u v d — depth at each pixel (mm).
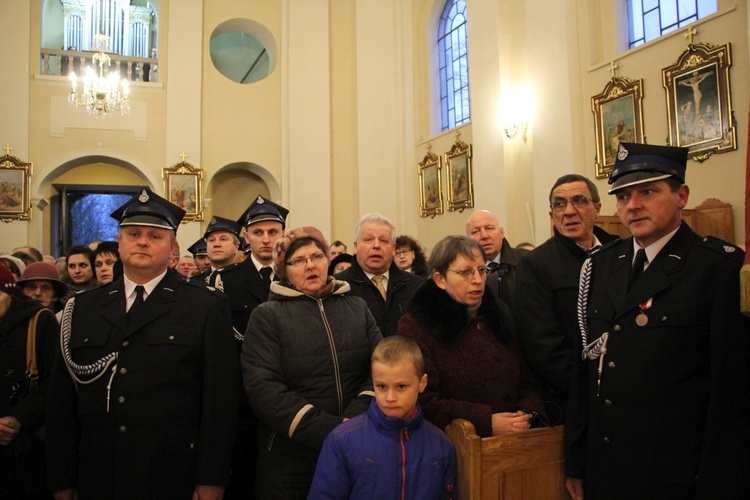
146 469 2246
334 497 1977
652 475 1852
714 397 1741
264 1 11430
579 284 2307
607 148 6840
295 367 2408
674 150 2006
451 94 10453
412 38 11078
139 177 11242
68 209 11039
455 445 2076
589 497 2049
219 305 2564
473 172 8977
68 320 2453
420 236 10688
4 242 9680
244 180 11703
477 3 8844
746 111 5473
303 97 11047
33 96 10102
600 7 7195
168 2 10875
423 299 2379
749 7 4992
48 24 11336
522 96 8125
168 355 2377
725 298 1766
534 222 7773
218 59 12078
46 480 2652
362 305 2688
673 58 6191
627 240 2209
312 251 2557
